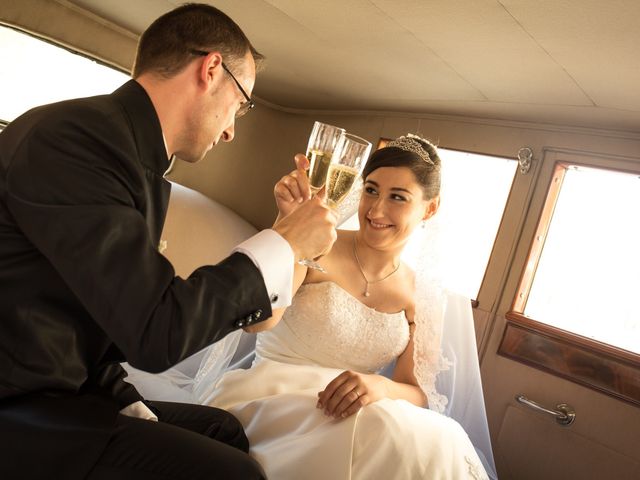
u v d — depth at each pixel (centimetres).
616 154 328
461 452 177
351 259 233
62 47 396
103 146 111
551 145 354
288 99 502
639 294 316
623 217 330
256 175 539
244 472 125
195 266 447
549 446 325
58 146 107
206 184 516
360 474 163
